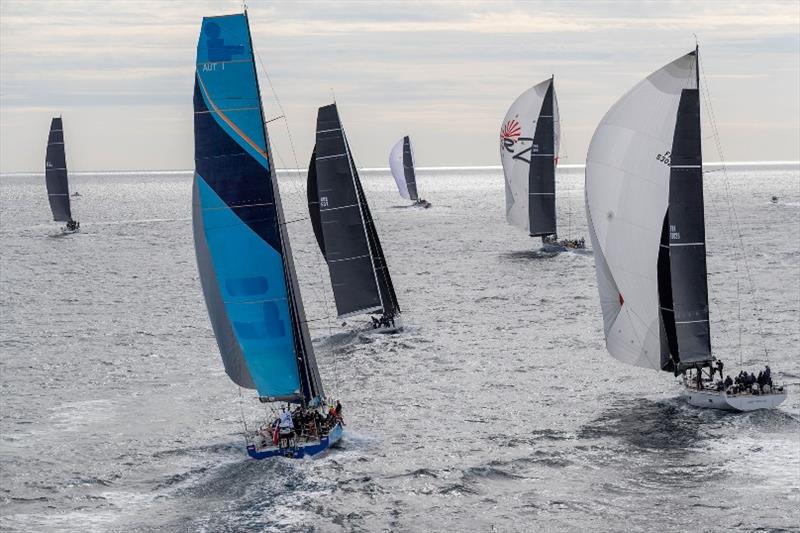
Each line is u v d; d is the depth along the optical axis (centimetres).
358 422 11756
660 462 10175
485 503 9200
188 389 13688
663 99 12188
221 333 10438
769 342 16162
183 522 8831
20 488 9725
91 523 8856
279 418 10694
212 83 9850
